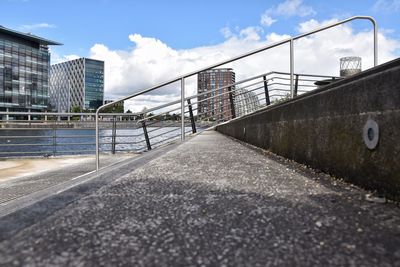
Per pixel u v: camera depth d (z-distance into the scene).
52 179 5.07
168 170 2.86
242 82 8.62
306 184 2.21
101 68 127.25
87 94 122.56
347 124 2.19
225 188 2.11
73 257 1.08
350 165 2.14
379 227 1.34
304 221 1.43
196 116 9.38
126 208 1.65
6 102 79.88
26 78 84.44
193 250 1.13
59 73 130.12
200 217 1.50
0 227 1.36
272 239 1.23
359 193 1.90
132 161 3.42
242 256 1.08
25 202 1.82
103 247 1.16
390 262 1.03
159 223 1.42
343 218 1.46
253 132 5.64
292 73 5.37
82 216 1.51
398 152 1.65
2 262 1.04
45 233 1.29
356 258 1.06
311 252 1.11
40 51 88.31
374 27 5.30
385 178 1.76
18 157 8.17
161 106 7.79
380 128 1.79
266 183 2.26
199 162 3.39
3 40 78.56
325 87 2.54
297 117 3.23
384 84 1.76
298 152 3.21
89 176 2.54
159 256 1.09
